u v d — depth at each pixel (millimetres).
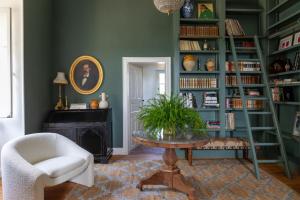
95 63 4754
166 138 2588
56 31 4738
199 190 2984
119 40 4789
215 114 4672
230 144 4031
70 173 2674
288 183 3213
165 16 4824
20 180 2256
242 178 3396
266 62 4418
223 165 4008
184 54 4602
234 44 4473
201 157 4484
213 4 4668
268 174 3553
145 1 4797
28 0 3695
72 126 4129
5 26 3520
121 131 4824
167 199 2729
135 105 5426
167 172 2863
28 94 3699
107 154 4207
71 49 4750
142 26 4801
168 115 2660
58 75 4480
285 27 4066
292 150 4016
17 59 3545
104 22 4777
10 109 3555
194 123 2750
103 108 4488
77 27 4754
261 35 4508
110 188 3039
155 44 4812
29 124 3715
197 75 4617
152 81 6805
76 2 4754
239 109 4438
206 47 4508
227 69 4449
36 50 4004
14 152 2428
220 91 4410
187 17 4465
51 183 2451
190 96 4461
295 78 3836
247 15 4723
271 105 3844
